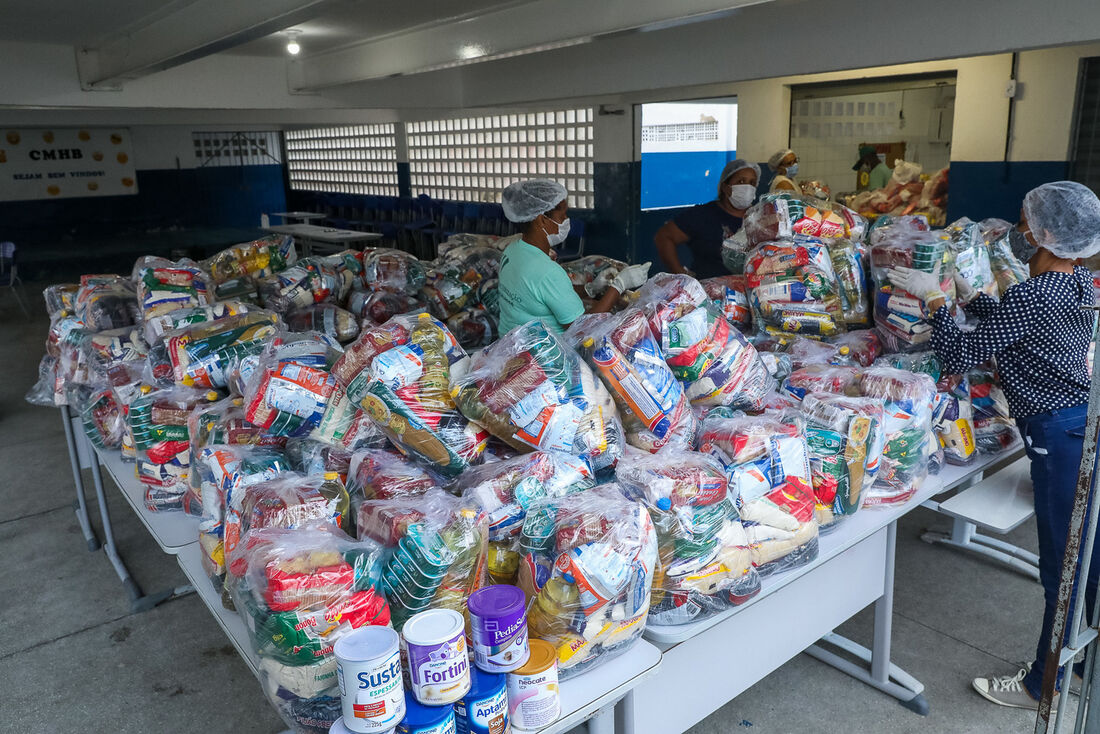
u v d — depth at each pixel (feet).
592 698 3.93
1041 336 5.98
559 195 7.80
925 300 6.68
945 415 6.70
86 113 24.98
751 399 5.91
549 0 14.15
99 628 8.73
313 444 5.38
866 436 5.52
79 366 8.43
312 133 40.55
